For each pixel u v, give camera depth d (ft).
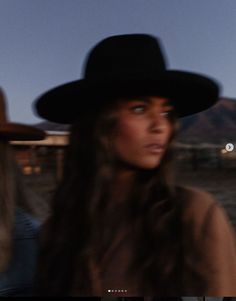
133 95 2.10
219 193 33.63
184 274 1.99
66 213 2.34
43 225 2.52
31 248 2.66
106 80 2.09
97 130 2.16
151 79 2.07
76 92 2.22
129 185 2.20
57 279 2.29
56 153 30.25
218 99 2.45
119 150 2.15
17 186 3.03
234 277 1.96
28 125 2.87
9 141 3.02
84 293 2.18
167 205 2.10
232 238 2.06
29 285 2.62
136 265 2.09
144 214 2.14
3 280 2.62
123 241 2.17
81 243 2.23
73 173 2.34
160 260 2.04
